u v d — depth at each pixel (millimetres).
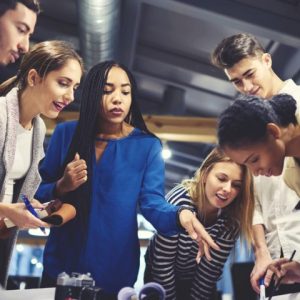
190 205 1980
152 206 1747
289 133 1429
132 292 1371
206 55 5734
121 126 1937
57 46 1825
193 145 8203
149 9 5102
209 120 5914
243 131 1379
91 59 5090
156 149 1894
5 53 1880
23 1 1830
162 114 6680
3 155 1741
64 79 1787
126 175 1835
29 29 1895
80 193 1785
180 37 5527
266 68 2320
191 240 1903
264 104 1414
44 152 2109
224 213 1967
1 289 1472
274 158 1420
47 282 1777
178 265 2000
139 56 6043
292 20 4379
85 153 1840
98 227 1782
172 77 6410
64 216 1600
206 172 1962
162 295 1372
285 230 2131
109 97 1870
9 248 1772
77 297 1350
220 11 4324
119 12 4406
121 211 1798
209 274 1973
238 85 2363
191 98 6859
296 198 2127
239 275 2801
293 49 4898
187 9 4367
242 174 1914
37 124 1904
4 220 1551
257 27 4359
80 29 4664
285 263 1767
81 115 1883
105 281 1751
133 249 1796
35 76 1800
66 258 1772
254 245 2125
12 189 1866
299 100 2195
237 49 2285
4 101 1778
